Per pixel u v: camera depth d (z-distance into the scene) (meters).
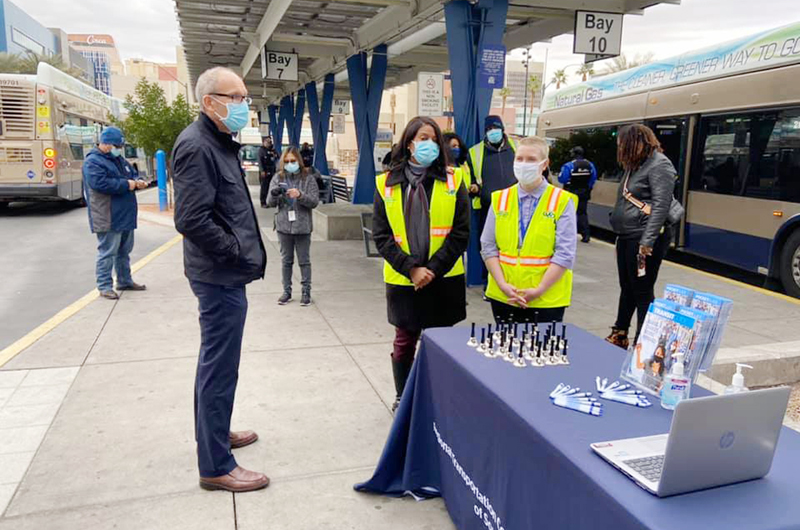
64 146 15.26
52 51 68.00
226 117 2.79
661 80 10.55
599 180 12.66
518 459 2.06
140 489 3.04
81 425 3.70
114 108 23.72
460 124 7.45
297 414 3.93
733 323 6.18
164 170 15.39
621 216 4.71
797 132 7.69
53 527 2.73
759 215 8.31
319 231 11.55
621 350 2.74
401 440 3.02
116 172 6.52
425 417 2.96
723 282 8.12
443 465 2.79
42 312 6.46
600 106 12.56
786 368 4.64
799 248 7.71
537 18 10.35
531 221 3.50
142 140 16.78
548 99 15.23
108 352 4.98
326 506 2.95
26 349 5.03
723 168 9.04
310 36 13.86
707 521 1.48
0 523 2.75
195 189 2.69
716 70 9.19
